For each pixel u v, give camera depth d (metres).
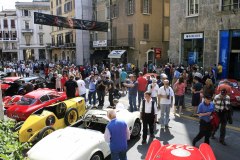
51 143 6.46
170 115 12.04
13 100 12.95
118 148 6.08
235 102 12.66
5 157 3.07
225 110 8.24
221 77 20.67
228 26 19.72
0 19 68.19
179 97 11.85
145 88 12.76
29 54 69.12
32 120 8.62
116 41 33.91
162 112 10.05
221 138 8.45
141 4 30.25
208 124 7.43
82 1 40.16
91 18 40.97
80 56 41.25
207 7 21.11
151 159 5.46
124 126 6.15
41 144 6.48
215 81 18.42
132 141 8.82
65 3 48.69
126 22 32.12
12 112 11.01
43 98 11.67
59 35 53.81
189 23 22.92
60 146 6.31
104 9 37.31
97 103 15.13
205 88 10.94
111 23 35.19
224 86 8.33
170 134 9.44
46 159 5.91
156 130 9.89
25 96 11.67
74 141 6.54
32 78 17.94
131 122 8.66
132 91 12.47
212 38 21.00
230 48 20.08
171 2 24.64
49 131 8.37
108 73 18.11
